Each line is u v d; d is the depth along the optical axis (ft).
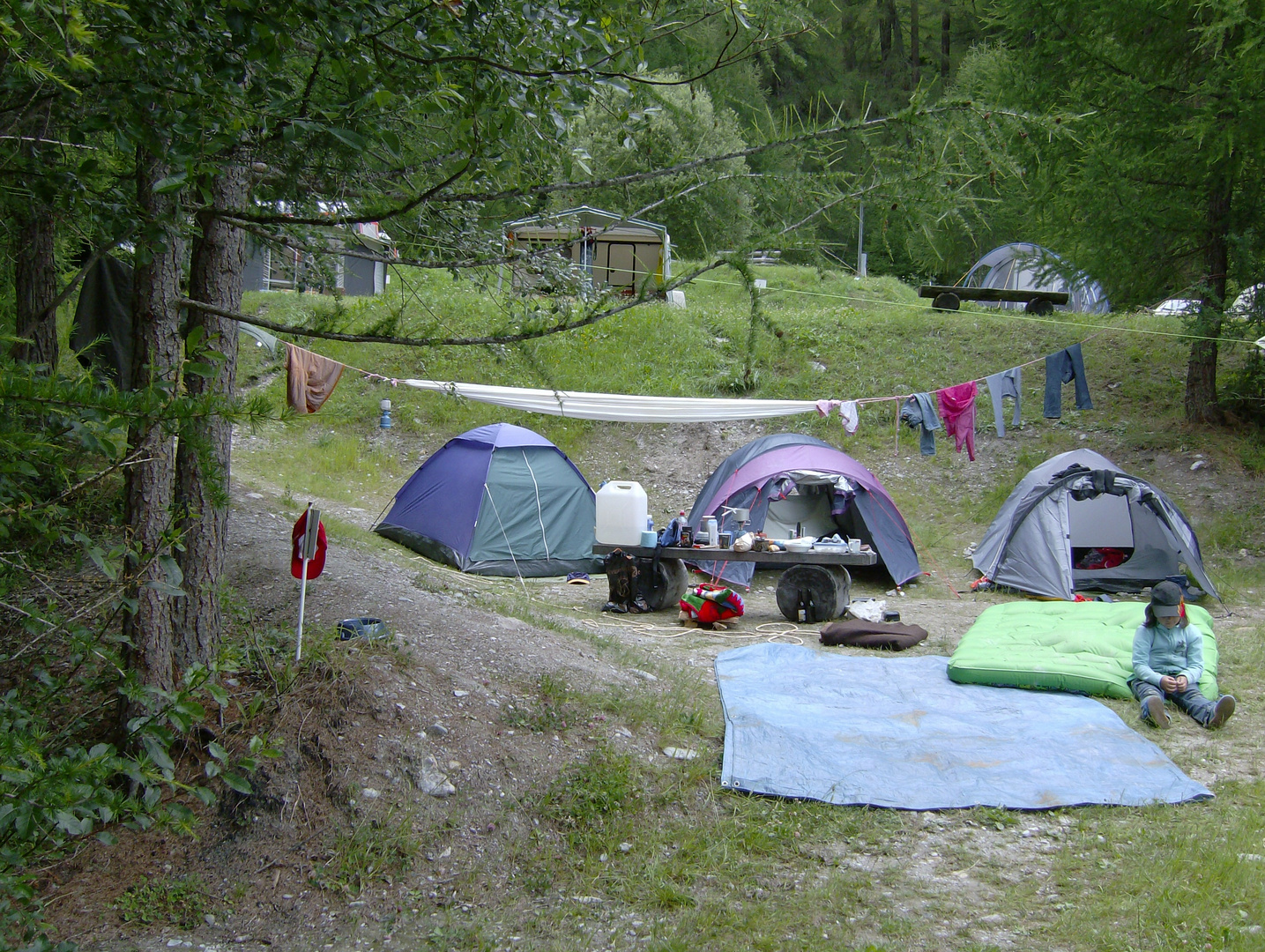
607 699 19.51
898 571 35.88
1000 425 30.63
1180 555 32.81
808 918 13.20
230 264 16.57
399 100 10.31
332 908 13.74
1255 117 37.14
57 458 7.99
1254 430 42.52
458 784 16.14
